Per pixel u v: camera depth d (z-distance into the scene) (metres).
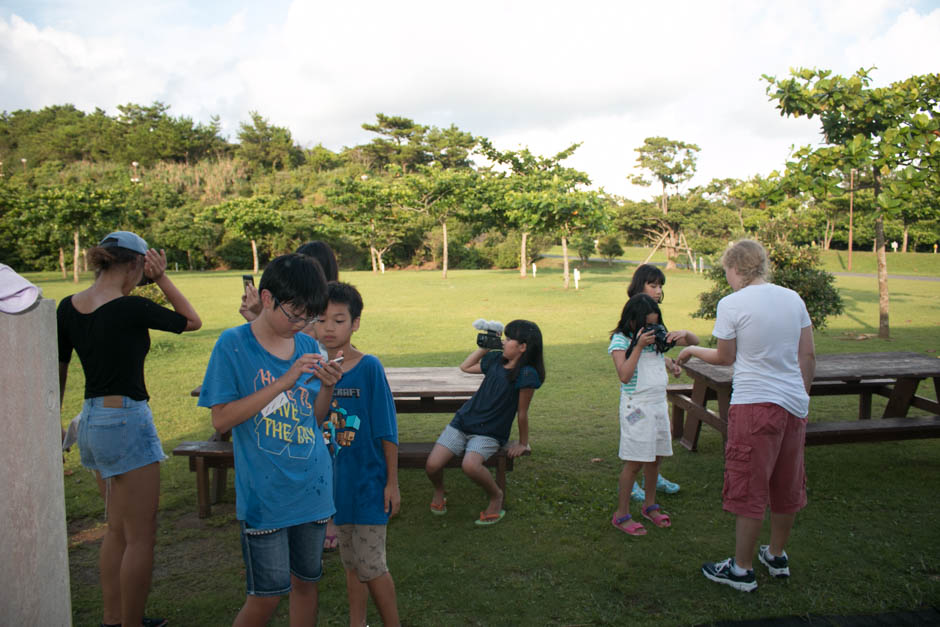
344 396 2.57
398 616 2.74
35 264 42.84
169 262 49.16
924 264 40.38
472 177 31.97
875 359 5.29
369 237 44.22
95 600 3.02
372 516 2.49
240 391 2.10
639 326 3.66
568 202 22.17
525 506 4.09
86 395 2.58
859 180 11.34
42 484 1.71
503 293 21.98
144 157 75.25
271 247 50.78
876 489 4.32
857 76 9.48
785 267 10.45
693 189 55.94
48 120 88.94
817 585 3.08
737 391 3.07
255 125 79.12
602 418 6.27
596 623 2.78
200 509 3.94
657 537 3.64
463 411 3.97
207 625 2.79
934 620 2.76
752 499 2.99
